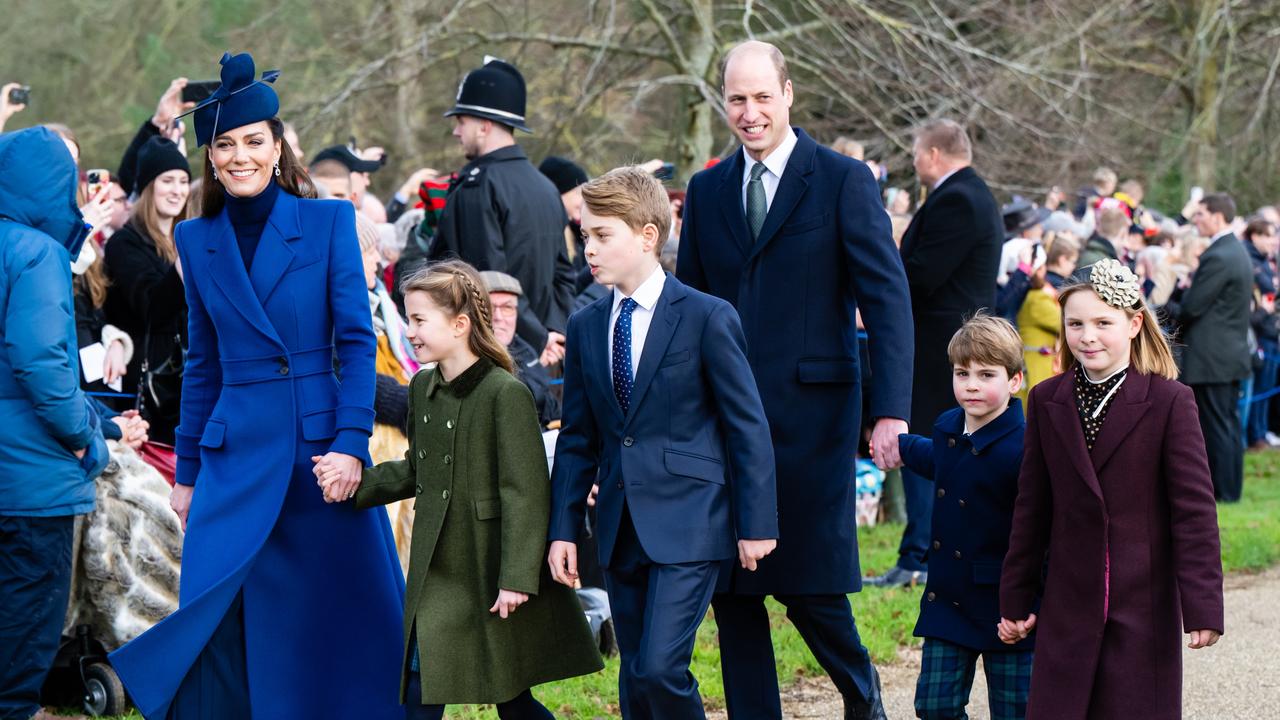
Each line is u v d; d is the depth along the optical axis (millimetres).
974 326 6320
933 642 6402
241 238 6316
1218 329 14672
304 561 6230
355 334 6258
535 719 6285
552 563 5961
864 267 6312
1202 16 26375
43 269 6496
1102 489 5566
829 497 6363
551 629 6137
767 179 6508
